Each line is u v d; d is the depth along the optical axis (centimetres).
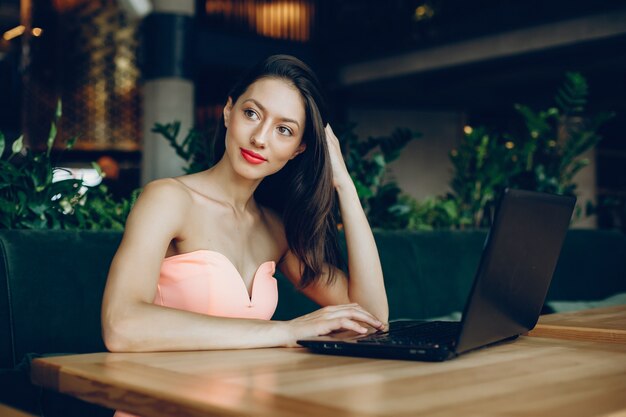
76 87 978
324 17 1117
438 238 321
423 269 306
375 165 344
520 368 103
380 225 343
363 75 1066
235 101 160
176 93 841
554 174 456
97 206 268
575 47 843
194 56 864
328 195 171
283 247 179
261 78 151
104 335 121
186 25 849
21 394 161
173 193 149
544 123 463
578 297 386
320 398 81
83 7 970
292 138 153
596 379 95
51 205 231
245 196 166
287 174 172
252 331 122
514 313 123
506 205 104
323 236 175
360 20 1074
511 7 887
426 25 988
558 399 83
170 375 95
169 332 119
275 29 1098
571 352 120
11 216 223
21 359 181
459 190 430
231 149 152
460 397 83
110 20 972
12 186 229
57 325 189
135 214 142
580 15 820
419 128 1227
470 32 931
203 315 124
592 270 397
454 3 960
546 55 895
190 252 154
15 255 186
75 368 99
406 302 294
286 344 123
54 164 241
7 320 181
